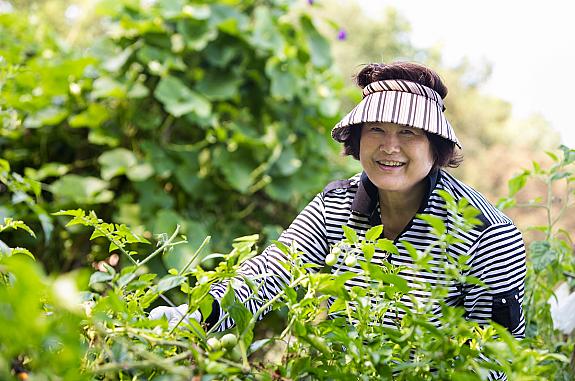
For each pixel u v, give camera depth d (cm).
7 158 304
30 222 286
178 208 311
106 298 85
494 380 122
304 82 316
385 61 145
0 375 60
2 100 267
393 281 94
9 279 92
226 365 84
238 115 310
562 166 189
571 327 174
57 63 301
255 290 98
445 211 137
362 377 92
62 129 310
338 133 146
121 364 78
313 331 97
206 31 297
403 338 89
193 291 99
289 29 322
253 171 305
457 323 87
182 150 300
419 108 130
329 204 148
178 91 290
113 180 307
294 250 106
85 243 291
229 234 303
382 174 134
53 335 63
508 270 135
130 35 303
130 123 303
